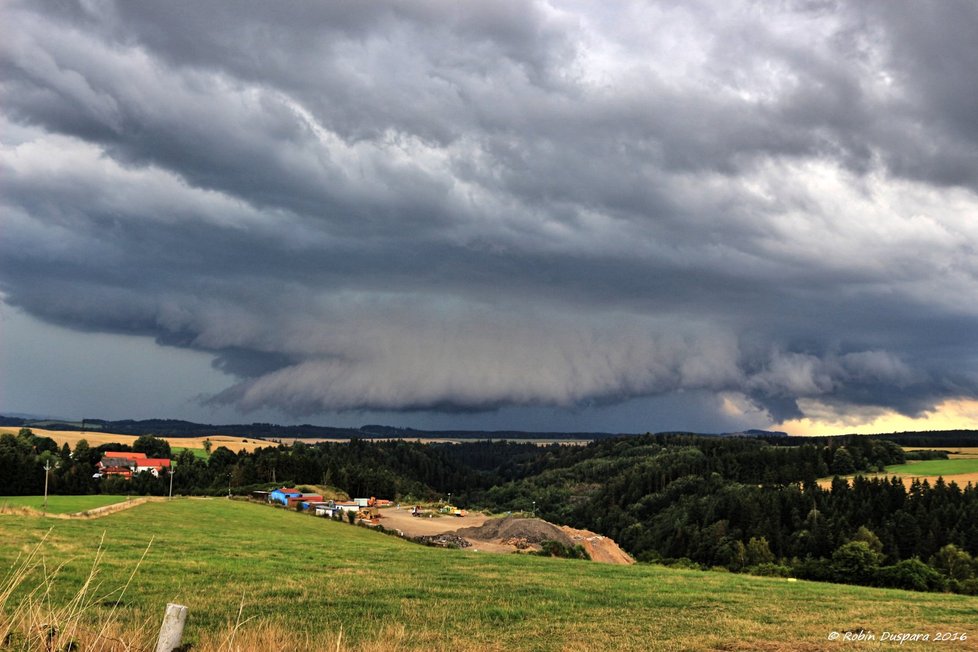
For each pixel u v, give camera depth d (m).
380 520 113.94
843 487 145.25
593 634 20.95
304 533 65.94
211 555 35.78
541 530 97.31
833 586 38.62
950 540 112.94
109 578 25.81
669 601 28.30
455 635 20.05
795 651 19.09
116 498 85.81
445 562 40.56
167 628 10.28
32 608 9.84
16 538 33.59
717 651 18.97
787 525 135.12
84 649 9.93
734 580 38.34
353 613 22.83
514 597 27.64
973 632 22.69
